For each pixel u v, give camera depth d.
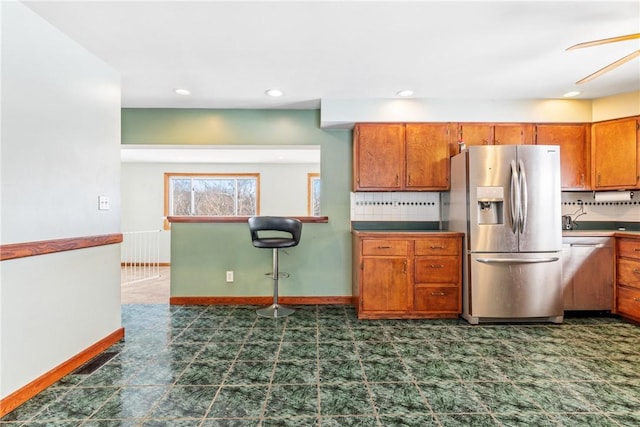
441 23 2.01
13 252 1.72
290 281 3.74
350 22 2.00
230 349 2.43
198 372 2.08
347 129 3.76
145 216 7.11
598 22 2.00
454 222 3.36
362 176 3.46
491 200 2.98
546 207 2.99
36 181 1.88
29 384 1.81
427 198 3.80
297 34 2.13
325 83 2.98
